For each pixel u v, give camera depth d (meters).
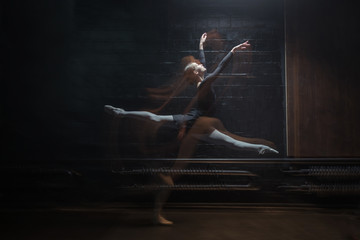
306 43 4.55
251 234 3.28
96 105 4.77
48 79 4.75
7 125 4.73
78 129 4.77
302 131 4.53
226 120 4.70
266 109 4.68
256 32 4.71
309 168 4.65
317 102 4.53
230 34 4.72
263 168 4.70
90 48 4.77
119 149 4.77
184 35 4.75
